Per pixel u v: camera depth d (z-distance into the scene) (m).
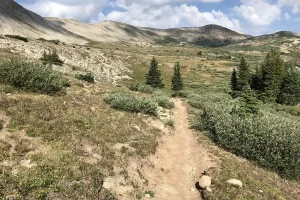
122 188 12.84
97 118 19.72
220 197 13.20
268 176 16.80
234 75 83.56
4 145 12.75
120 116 22.27
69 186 10.95
